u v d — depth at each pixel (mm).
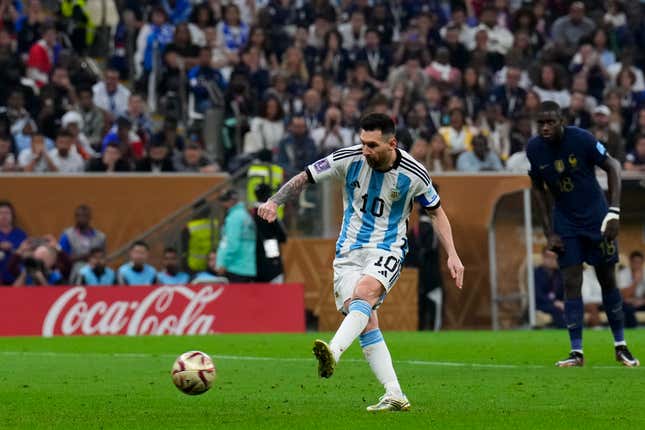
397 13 86938
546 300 64688
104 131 72312
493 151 70500
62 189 65688
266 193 57750
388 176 24656
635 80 83125
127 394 28062
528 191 65000
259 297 58125
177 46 76938
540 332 55344
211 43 79062
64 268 60250
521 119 74312
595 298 65188
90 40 81062
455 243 67750
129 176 66375
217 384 30547
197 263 62406
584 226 36406
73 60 75500
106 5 81938
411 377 32094
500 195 67188
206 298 57500
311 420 22562
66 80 73812
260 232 57656
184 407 25219
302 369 35312
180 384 23969
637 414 23484
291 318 58344
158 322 56938
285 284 58562
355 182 24969
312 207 63875
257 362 38156
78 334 56125
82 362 38375
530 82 82688
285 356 41125
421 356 40812
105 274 59562
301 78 78938
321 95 75312
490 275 67562
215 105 73375
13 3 80500
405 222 25219
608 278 36875
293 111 75562
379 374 24344
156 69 77938
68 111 72312
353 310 23672
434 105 76125
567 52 84188
